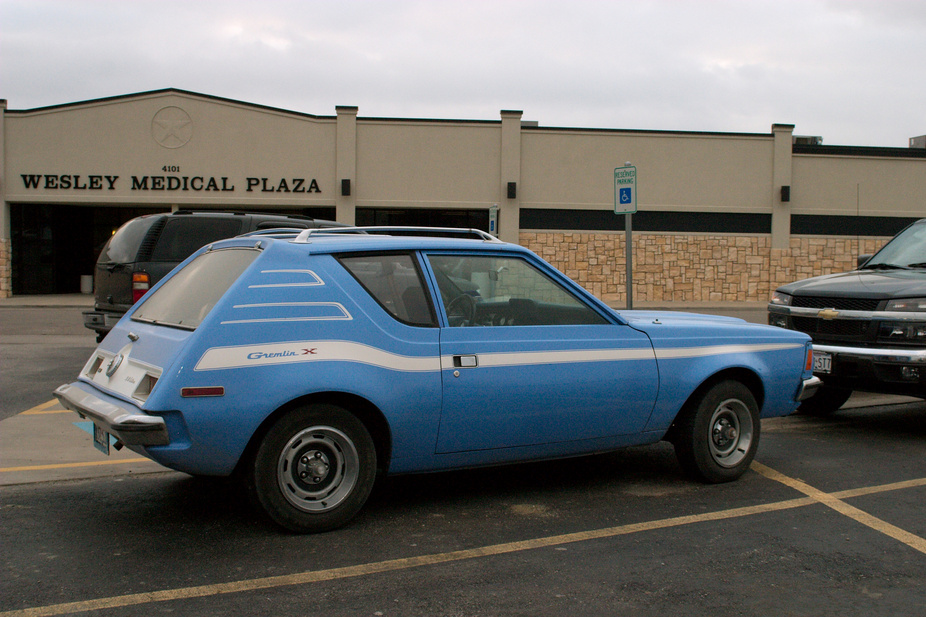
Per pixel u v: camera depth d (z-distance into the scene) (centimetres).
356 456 429
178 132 2538
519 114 2578
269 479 408
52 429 670
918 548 417
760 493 514
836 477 556
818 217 2711
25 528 436
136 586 358
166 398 379
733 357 530
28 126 2517
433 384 436
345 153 2561
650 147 2634
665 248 2661
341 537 423
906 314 652
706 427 524
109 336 492
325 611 334
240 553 399
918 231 822
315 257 428
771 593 357
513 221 2609
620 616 332
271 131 2555
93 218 2789
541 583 365
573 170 2623
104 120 2527
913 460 608
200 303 435
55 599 344
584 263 2641
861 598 353
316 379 406
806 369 568
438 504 486
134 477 538
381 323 430
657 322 530
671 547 414
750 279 2689
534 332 470
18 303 2309
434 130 2583
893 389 664
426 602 344
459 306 459
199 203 2556
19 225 2606
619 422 495
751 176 2669
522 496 504
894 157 2714
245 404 391
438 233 511
